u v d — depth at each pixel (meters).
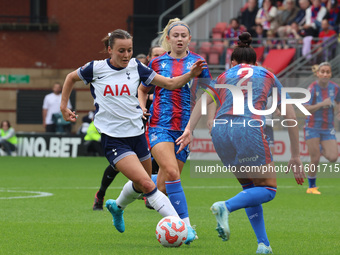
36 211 25.05
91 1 76.81
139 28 77.00
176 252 16.33
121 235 19.31
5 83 77.06
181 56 19.73
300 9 59.19
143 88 20.08
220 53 60.53
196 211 25.62
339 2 57.69
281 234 20.08
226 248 17.11
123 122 17.39
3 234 19.39
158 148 18.83
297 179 16.20
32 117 77.50
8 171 45.62
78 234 19.47
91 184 36.94
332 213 25.42
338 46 56.25
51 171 45.84
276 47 58.97
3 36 76.75
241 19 61.28
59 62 77.12
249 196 15.27
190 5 75.44
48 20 77.06
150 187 17.05
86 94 76.12
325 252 16.78
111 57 17.47
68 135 62.25
